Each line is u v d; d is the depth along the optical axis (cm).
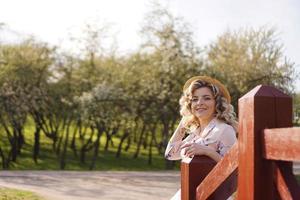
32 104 2630
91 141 3238
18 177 1888
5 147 3148
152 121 2664
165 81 2622
